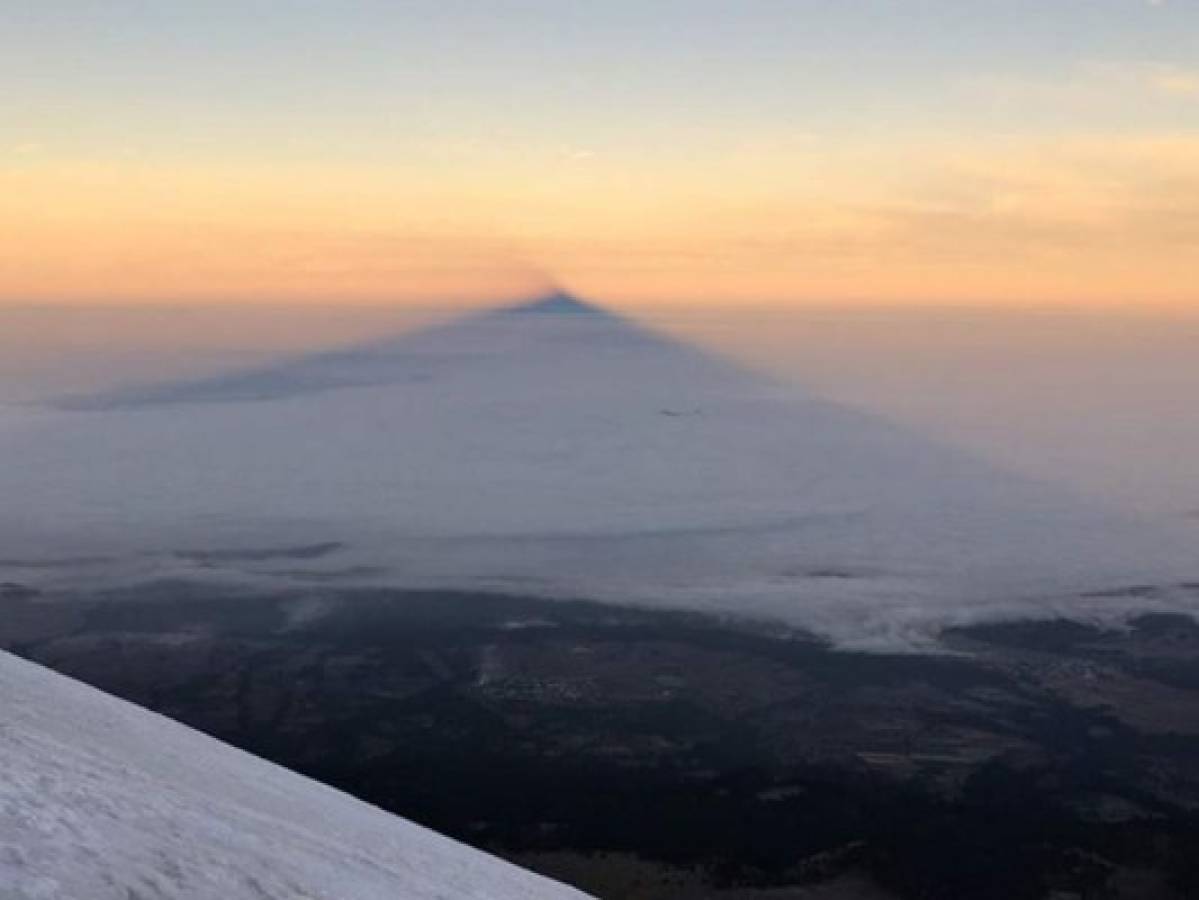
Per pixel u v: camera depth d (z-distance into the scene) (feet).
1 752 37.55
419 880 43.57
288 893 31.53
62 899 25.04
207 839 34.73
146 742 57.67
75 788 35.50
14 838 28.07
